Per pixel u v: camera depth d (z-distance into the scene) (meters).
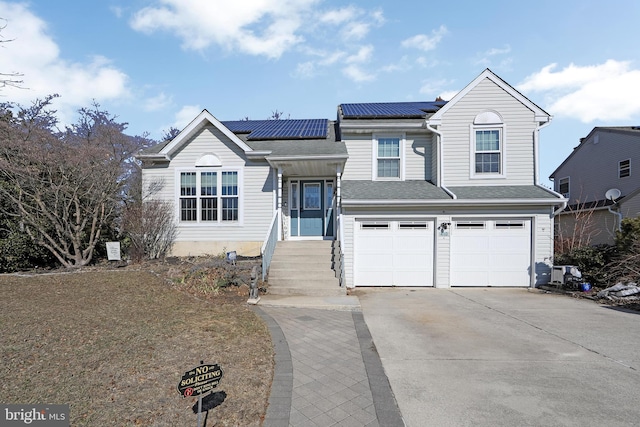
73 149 10.53
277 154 10.70
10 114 12.42
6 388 3.32
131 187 18.38
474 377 4.05
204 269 9.00
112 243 10.66
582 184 20.27
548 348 5.05
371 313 7.09
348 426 3.01
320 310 7.20
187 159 11.76
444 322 6.44
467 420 3.14
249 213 11.66
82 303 6.56
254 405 3.26
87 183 10.86
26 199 10.70
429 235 10.55
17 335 4.68
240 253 11.59
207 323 5.61
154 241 11.27
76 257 10.63
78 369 3.78
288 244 10.57
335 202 12.07
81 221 11.34
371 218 10.57
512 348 5.04
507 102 11.32
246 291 8.30
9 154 10.02
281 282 8.81
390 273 10.55
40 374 3.63
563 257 10.48
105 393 3.31
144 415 2.98
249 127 14.24
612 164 17.92
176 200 11.73
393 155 12.28
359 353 4.78
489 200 10.10
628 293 8.11
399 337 5.52
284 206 12.41
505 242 10.48
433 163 11.98
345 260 10.52
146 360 4.07
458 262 10.50
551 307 7.73
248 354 4.47
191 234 11.70
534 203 10.18
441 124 11.45
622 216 15.29
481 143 11.44
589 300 8.52
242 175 11.64
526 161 11.27
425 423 3.08
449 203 10.19
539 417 3.20
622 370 4.27
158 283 8.44
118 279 8.70
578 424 3.09
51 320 5.41
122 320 5.56
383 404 3.40
